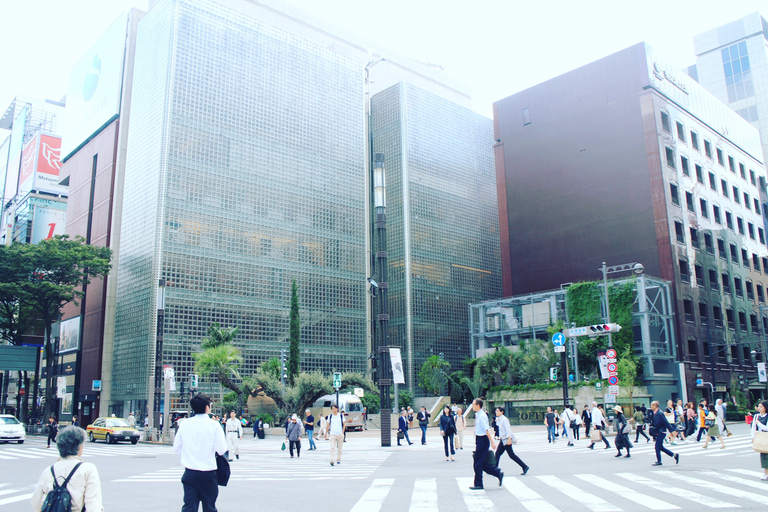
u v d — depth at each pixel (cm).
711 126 6938
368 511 1003
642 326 5094
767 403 1345
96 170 6625
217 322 5175
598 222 6322
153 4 6662
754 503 1012
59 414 6450
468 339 7288
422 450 2547
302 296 6094
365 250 6800
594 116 6569
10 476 1756
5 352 5478
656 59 6356
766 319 6950
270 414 4728
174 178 5372
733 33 10356
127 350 5325
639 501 1055
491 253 7875
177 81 5547
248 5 7419
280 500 1163
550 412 2784
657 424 1659
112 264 5844
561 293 5678
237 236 5694
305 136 6494
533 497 1123
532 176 7019
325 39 8162
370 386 4597
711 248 6306
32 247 5247
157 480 1622
